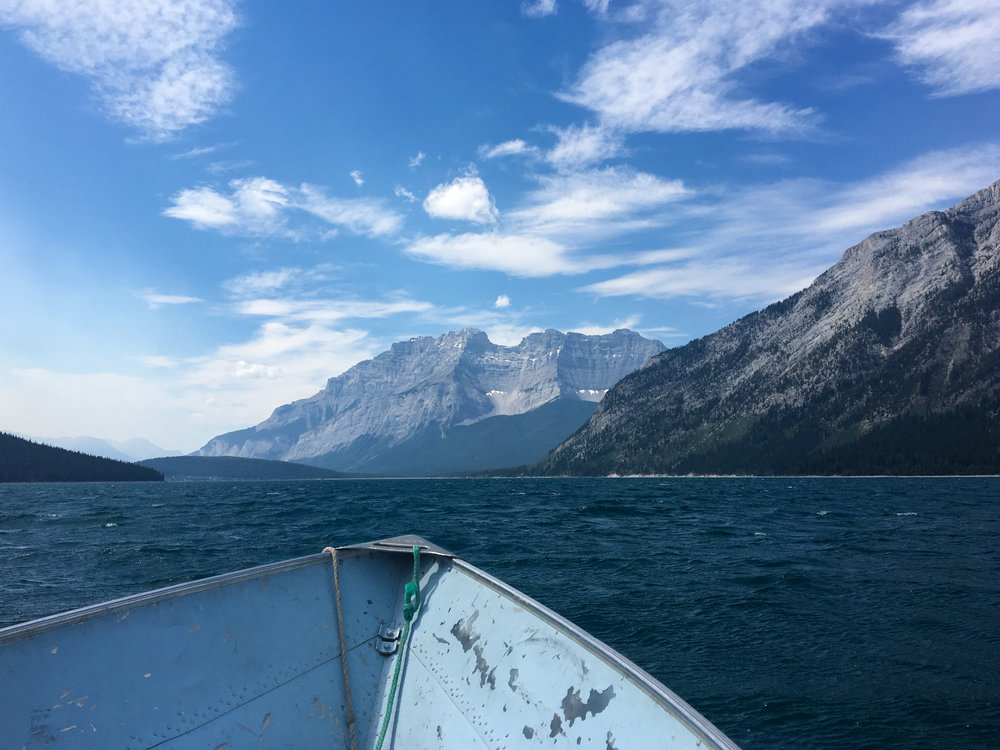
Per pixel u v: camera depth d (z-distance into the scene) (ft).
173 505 214.90
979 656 44.86
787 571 75.97
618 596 62.49
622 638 49.08
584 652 17.78
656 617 54.80
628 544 101.50
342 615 21.04
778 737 33.30
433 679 19.36
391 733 18.39
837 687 39.50
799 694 38.42
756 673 41.73
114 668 16.47
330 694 19.03
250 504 219.82
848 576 72.90
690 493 322.55
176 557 86.07
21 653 15.55
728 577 72.33
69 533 119.44
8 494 338.54
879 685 39.75
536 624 19.36
